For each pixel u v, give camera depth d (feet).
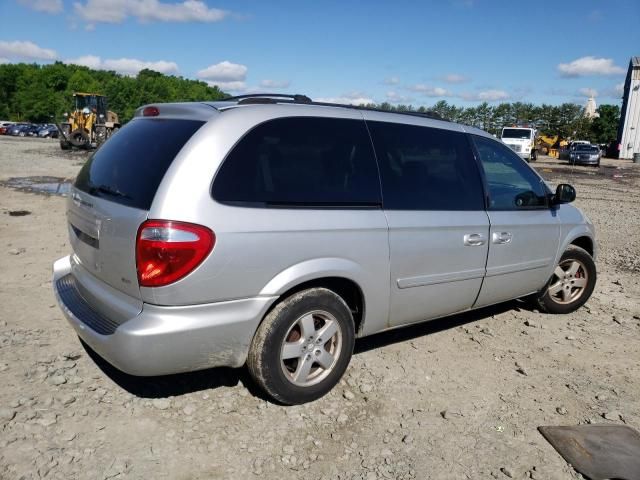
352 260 11.78
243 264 10.21
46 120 361.51
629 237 34.86
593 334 16.87
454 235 13.83
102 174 11.65
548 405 12.44
